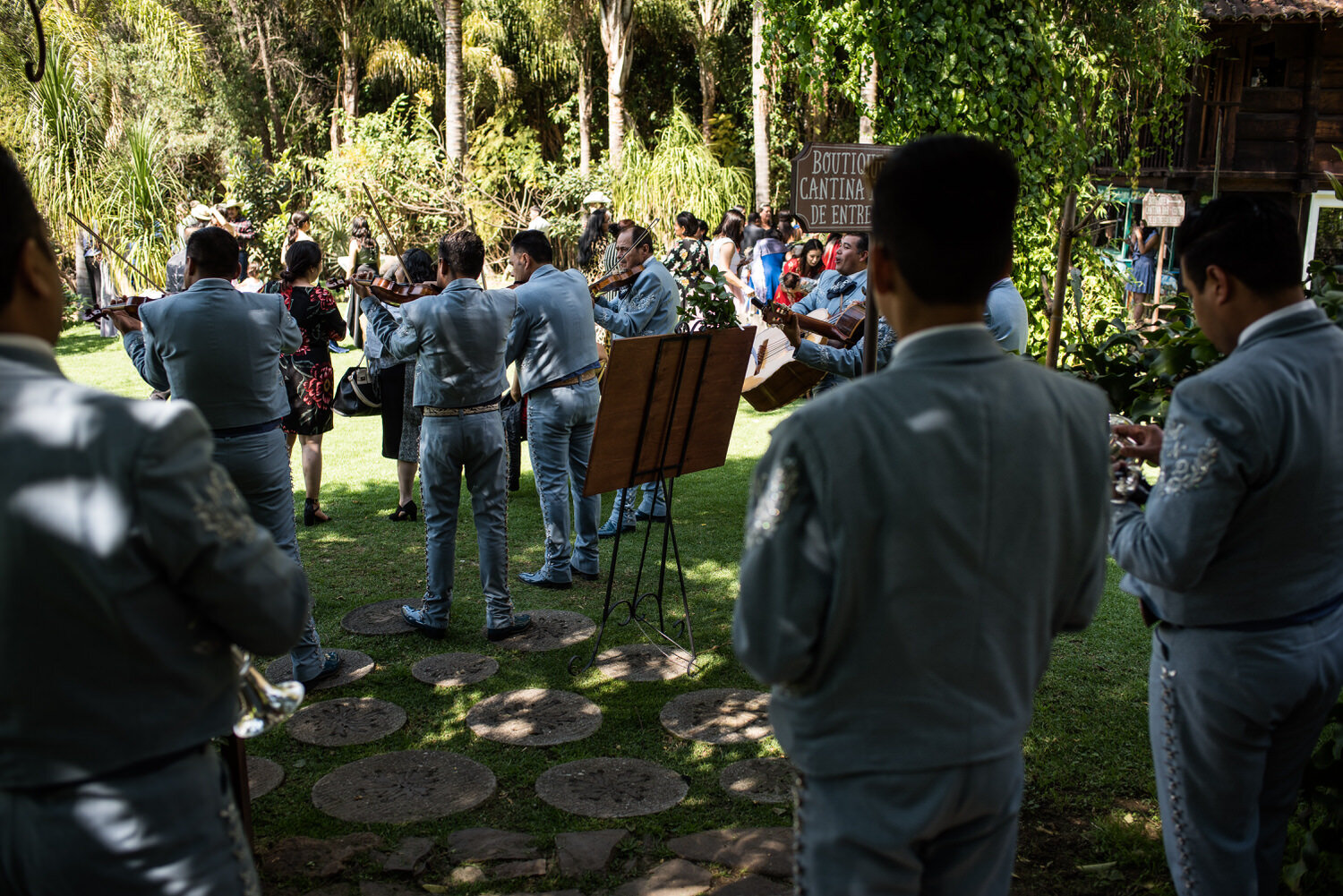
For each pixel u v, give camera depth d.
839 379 5.43
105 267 11.50
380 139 17.19
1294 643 1.95
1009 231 1.49
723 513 6.23
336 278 5.69
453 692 3.87
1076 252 8.34
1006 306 4.09
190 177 22.38
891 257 1.52
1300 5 13.97
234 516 1.47
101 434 1.36
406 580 5.09
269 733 3.54
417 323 3.99
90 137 12.42
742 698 3.80
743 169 19.17
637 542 5.70
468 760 3.35
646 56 24.28
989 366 1.47
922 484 1.38
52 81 12.06
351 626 4.48
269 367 3.46
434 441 4.13
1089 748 3.42
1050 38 7.52
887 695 1.43
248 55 24.08
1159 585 1.91
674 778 3.24
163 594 1.43
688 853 2.80
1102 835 2.88
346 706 3.74
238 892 1.55
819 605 1.41
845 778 1.46
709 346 3.94
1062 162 7.90
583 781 3.22
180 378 3.32
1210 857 2.10
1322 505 1.89
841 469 1.38
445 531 4.28
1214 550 1.86
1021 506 1.44
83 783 1.40
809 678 1.48
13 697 1.37
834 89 8.01
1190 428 1.86
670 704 3.76
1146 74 8.99
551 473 4.89
